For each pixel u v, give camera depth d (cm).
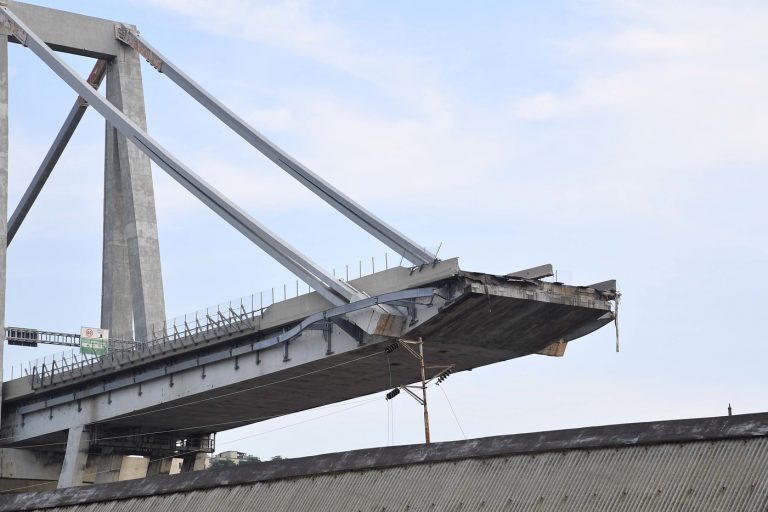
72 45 12706
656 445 3506
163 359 10494
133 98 12838
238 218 9812
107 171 13288
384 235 9000
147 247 12188
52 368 11606
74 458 11425
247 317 9656
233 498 4375
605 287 8906
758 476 3244
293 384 9900
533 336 8950
